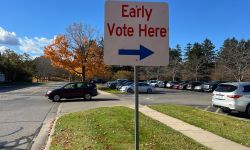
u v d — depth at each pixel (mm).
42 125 15047
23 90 52469
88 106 24359
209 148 9211
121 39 4973
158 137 10484
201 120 14664
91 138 10383
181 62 100375
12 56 108125
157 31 5031
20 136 12352
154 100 31062
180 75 95625
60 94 29578
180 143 9688
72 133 11586
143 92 45094
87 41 53000
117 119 14336
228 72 65250
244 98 18234
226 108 18812
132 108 19891
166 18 5055
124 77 85938
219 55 87875
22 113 19906
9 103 27250
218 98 19453
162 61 5035
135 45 4996
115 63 4961
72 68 53469
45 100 30625
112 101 29234
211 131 11984
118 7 4980
